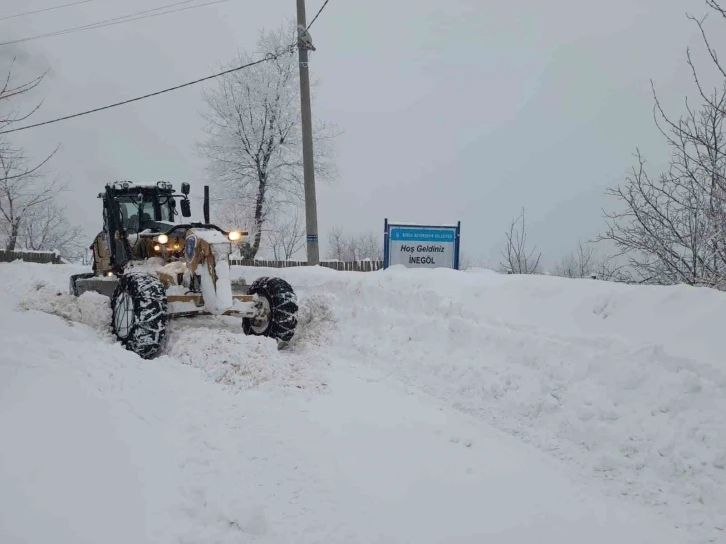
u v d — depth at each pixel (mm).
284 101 22328
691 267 7105
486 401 5402
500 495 3803
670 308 5371
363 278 8672
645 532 3436
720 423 4148
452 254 10023
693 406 4355
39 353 4824
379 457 4238
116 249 8367
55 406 3719
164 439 3906
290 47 17750
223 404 4980
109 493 3068
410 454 4320
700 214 6984
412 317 7191
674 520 3578
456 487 3873
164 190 9227
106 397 4137
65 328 6660
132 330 6422
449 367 6035
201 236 6926
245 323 7707
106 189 8516
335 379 6031
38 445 3227
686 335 4977
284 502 3557
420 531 3352
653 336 5152
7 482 2867
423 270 8422
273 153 22391
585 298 6074
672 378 4574
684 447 4113
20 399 3719
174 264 7504
